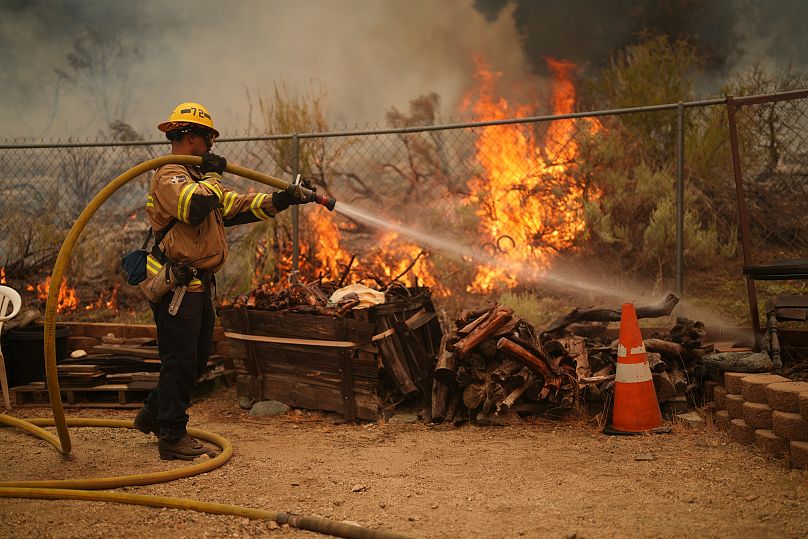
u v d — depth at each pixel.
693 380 5.66
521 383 5.55
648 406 5.23
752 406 4.70
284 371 6.12
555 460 4.64
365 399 5.75
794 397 4.38
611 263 8.73
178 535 3.48
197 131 4.77
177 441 4.77
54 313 4.50
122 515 3.73
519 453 4.84
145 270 4.59
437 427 5.60
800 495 3.82
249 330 6.17
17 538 3.45
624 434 5.18
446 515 3.71
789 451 4.38
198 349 4.84
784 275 5.66
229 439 5.34
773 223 9.25
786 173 9.35
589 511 3.71
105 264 9.80
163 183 4.46
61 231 9.94
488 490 4.09
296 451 5.00
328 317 5.82
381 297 6.10
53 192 10.80
